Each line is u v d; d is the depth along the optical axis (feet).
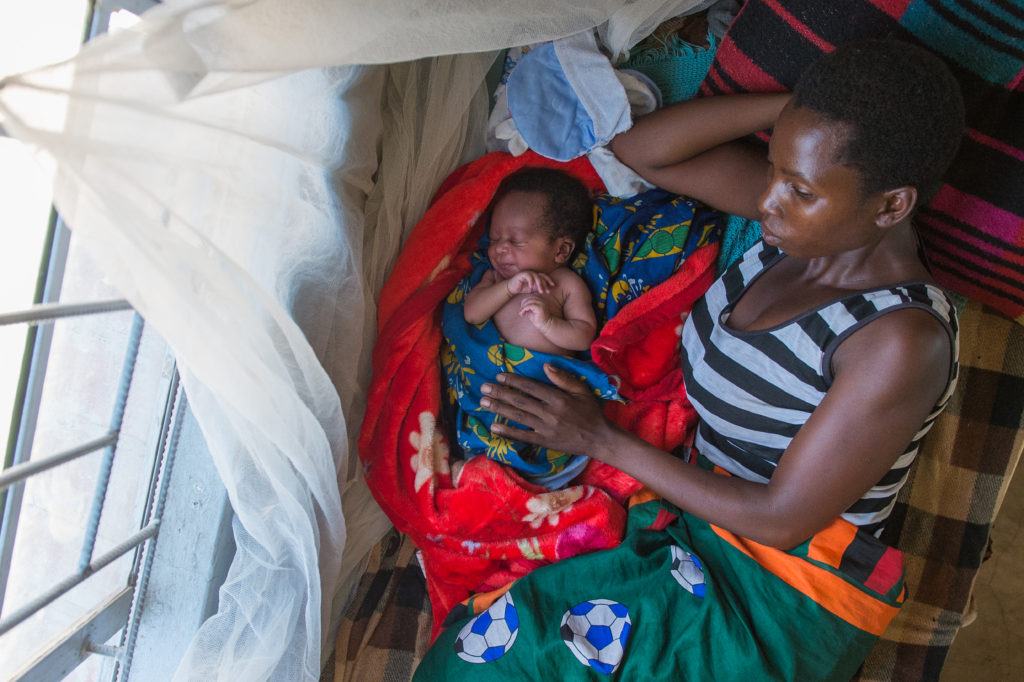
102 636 3.87
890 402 3.28
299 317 3.82
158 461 3.87
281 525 3.76
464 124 4.68
